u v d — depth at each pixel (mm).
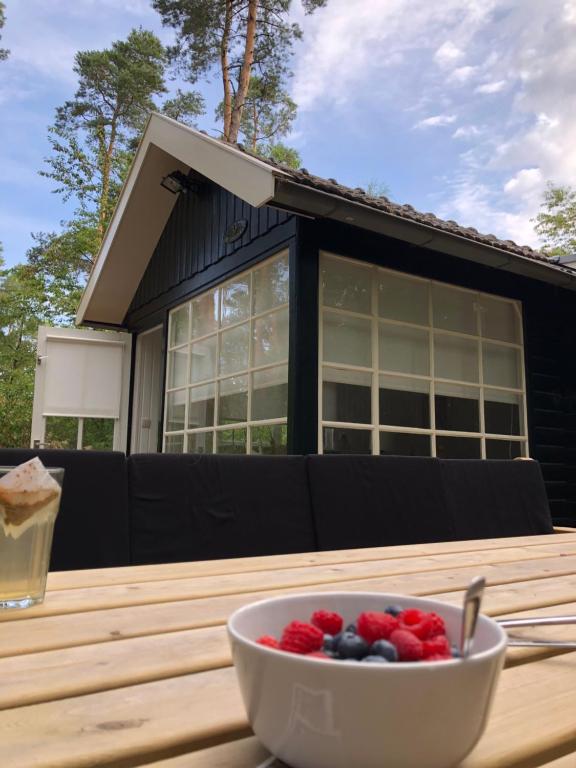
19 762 355
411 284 3643
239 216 3924
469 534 1962
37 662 528
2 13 12688
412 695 303
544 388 4172
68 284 13414
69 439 5531
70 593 797
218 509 1640
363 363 3359
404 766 314
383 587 849
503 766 373
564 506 4125
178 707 440
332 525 1763
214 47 9562
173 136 4039
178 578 913
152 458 1599
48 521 739
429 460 1980
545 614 723
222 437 3910
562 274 3551
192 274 4531
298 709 321
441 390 3666
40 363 5180
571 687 499
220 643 587
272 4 9555
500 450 3883
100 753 369
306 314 3158
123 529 1505
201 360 4332
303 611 448
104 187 13672
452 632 402
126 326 5930
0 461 1411
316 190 2699
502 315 4062
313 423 3102
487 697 330
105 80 13469
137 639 598
